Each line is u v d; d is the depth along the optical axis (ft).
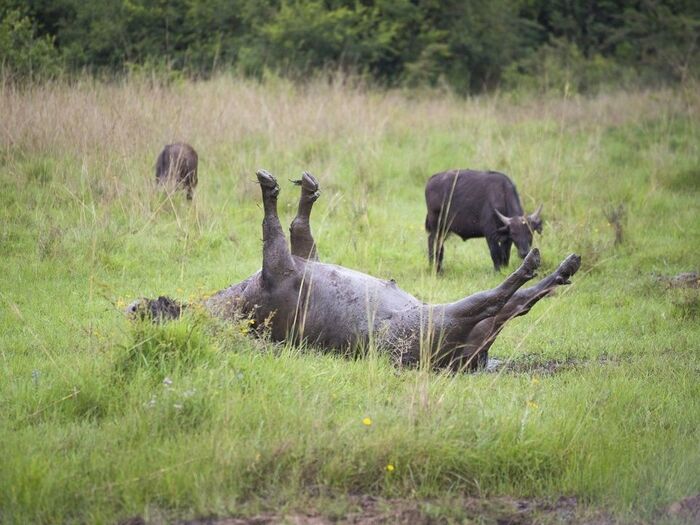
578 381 89.25
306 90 253.85
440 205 153.48
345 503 64.28
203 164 183.83
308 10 318.04
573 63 352.28
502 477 69.26
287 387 78.74
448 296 127.03
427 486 67.05
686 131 244.63
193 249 138.82
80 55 268.62
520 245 143.95
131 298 112.27
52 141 173.27
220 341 84.74
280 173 182.91
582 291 131.75
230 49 305.73
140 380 77.05
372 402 77.82
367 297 87.25
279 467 66.59
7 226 139.74
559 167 194.59
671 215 181.27
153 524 61.36
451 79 344.08
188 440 68.90
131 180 156.56
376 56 322.14
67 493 63.21
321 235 151.43
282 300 92.22
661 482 68.90
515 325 113.50
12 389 79.00
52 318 104.53
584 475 69.10
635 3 410.11
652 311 121.29
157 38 295.28
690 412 81.92
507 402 79.92
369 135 212.43
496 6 363.15
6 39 236.02
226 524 61.72
